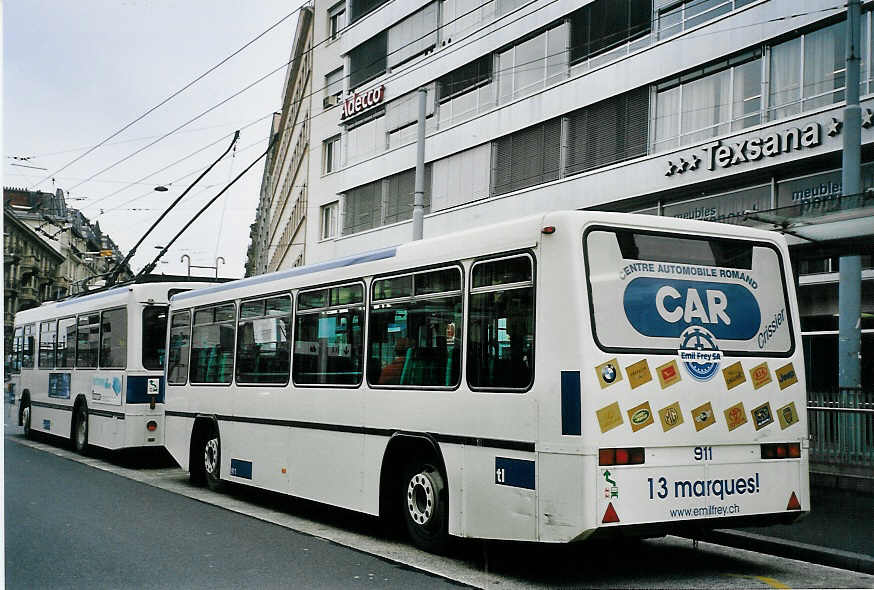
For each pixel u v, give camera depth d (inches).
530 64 1032.8
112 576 279.9
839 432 450.6
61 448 757.9
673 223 281.9
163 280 644.1
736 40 794.2
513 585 271.7
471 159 1119.0
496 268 289.6
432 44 1217.4
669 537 363.6
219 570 289.4
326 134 1507.1
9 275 2132.1
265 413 430.3
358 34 1397.6
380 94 1320.1
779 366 291.1
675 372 269.3
